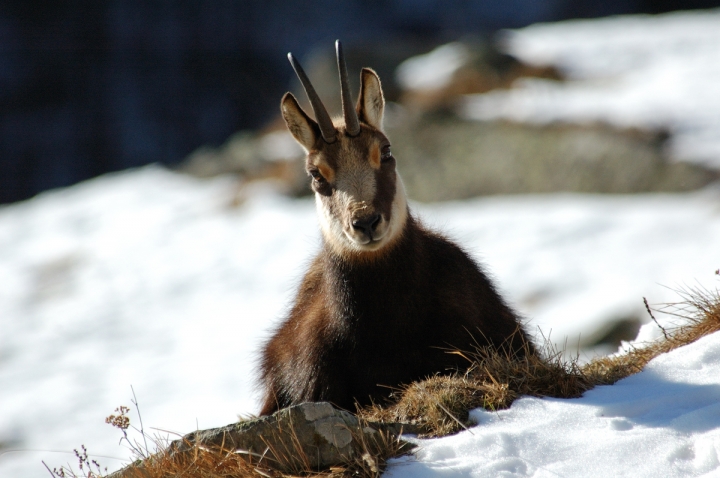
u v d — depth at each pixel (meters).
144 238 36.91
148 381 25.55
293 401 9.78
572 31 56.16
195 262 33.94
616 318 23.06
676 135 37.34
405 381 9.51
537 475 6.54
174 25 88.06
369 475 6.80
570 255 28.81
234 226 36.62
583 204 33.75
